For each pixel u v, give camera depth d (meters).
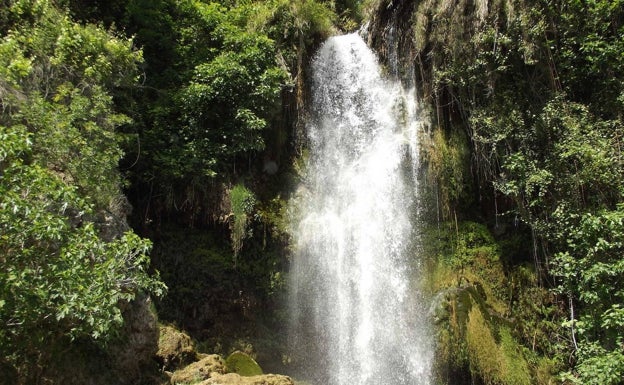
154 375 7.72
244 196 10.62
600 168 10.45
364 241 11.66
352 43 14.28
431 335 10.50
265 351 10.27
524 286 11.44
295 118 12.51
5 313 5.13
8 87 7.29
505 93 11.74
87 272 5.71
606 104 11.18
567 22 11.41
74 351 6.58
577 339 10.70
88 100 8.02
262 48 11.71
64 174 7.39
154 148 10.42
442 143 12.39
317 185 12.15
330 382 10.28
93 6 11.20
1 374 5.74
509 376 10.03
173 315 9.84
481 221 12.36
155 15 11.88
